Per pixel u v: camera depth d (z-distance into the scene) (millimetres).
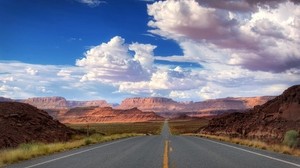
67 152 23672
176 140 41156
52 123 46625
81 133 54438
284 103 49969
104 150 25172
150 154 20969
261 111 57250
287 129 41156
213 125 87938
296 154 20875
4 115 38031
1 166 15438
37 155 21312
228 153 21719
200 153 21734
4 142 29438
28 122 40219
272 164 15578
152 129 137875
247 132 54312
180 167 14578
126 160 17594
